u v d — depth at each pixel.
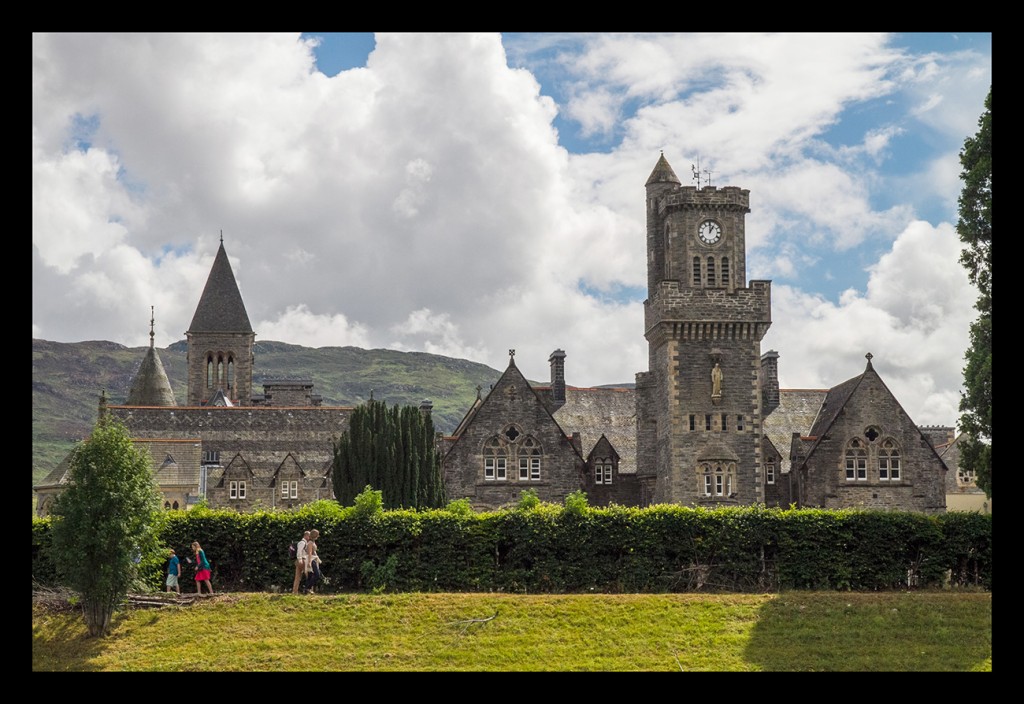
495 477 90.75
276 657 48.03
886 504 91.44
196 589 57.12
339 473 79.81
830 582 58.97
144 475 53.03
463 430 97.88
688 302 94.50
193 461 113.00
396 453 79.56
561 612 53.12
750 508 60.66
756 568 58.91
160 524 53.31
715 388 93.81
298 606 53.28
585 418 104.81
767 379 103.75
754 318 94.62
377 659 48.06
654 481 98.19
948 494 111.00
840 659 48.41
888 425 92.19
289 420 119.19
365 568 56.78
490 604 53.94
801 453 95.00
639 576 58.12
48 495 110.69
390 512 58.75
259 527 58.00
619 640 50.41
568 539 58.34
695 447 93.38
